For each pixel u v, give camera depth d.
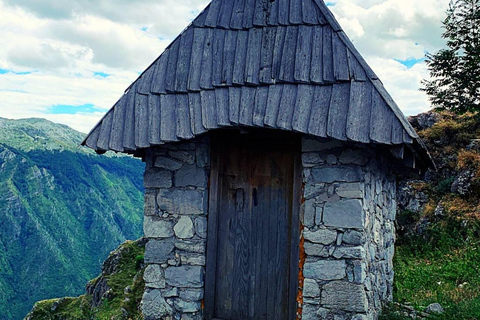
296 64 4.23
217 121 4.23
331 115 3.92
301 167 4.52
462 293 6.68
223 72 4.43
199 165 4.70
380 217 5.44
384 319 5.11
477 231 9.70
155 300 4.74
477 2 14.45
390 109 3.78
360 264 4.10
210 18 4.77
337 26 4.29
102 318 11.05
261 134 4.71
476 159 12.04
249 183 4.74
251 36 4.53
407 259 9.43
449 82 14.88
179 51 4.71
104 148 4.43
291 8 4.52
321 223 4.24
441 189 12.24
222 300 4.76
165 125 4.37
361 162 4.16
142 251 15.00
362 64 4.05
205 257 4.73
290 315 4.46
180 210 4.73
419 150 4.11
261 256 4.67
